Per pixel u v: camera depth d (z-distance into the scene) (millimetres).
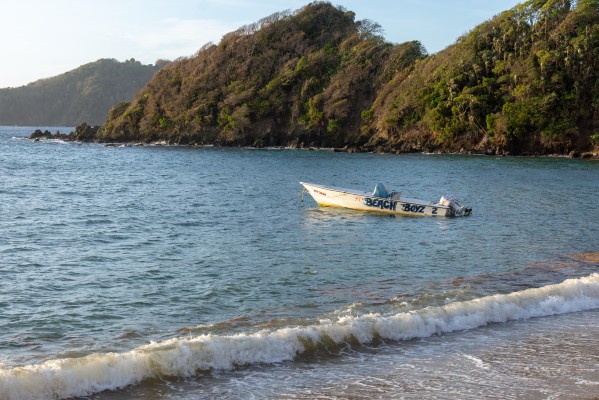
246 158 90188
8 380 8953
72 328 13148
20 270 18844
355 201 33406
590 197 39688
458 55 108312
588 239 24234
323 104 124188
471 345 11820
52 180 53156
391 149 106125
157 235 25672
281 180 54938
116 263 19984
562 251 21797
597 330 12836
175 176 59031
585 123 91938
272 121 129125
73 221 29500
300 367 10578
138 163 78625
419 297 15219
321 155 98562
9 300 15383
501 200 38344
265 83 137875
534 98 93562
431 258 20781
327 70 135000
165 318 13922
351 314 13734
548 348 11703
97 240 24391
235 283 17188
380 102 118375
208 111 133250
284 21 152000
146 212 33125
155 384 9719
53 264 19797
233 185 49844
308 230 27094
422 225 28422
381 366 10688
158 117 139375
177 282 17359
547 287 14891
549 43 97312
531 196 40531
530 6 105125
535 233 25828
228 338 11031
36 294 16031
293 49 145125
